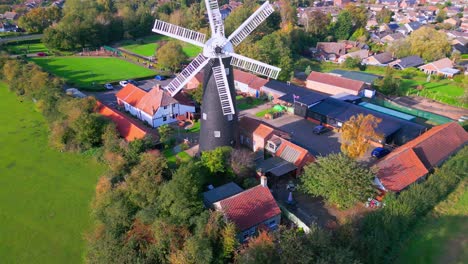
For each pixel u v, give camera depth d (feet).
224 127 142.00
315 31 428.56
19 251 110.73
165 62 309.22
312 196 132.87
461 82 283.79
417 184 125.70
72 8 473.67
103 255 97.45
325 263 84.38
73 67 328.29
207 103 138.82
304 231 112.16
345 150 141.18
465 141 165.17
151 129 195.11
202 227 96.02
